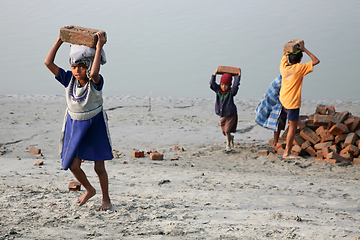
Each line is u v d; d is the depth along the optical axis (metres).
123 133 17.11
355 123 13.02
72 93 5.88
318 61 11.74
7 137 15.70
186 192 8.34
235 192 8.50
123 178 9.85
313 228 5.57
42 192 7.37
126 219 5.80
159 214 6.17
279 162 12.55
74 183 7.92
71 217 5.76
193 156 13.59
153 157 12.98
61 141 6.15
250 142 15.71
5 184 8.27
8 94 25.53
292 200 7.80
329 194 8.54
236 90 13.58
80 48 5.72
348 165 12.12
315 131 13.60
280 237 5.07
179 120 19.66
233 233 5.22
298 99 12.13
